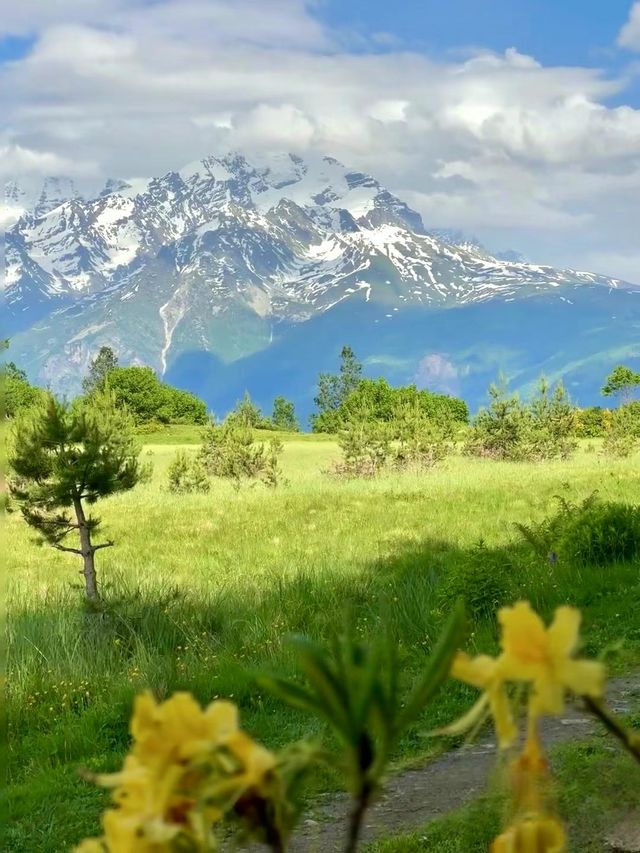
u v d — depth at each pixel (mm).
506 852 572
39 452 11234
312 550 18297
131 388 97750
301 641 549
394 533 20047
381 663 552
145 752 516
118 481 11625
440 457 37875
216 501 28984
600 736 6336
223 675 9258
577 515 14047
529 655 534
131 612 11453
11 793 6891
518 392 42000
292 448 64312
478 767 6566
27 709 8812
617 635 9188
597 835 4719
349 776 543
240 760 517
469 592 10789
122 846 503
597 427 67062
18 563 18109
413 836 5293
